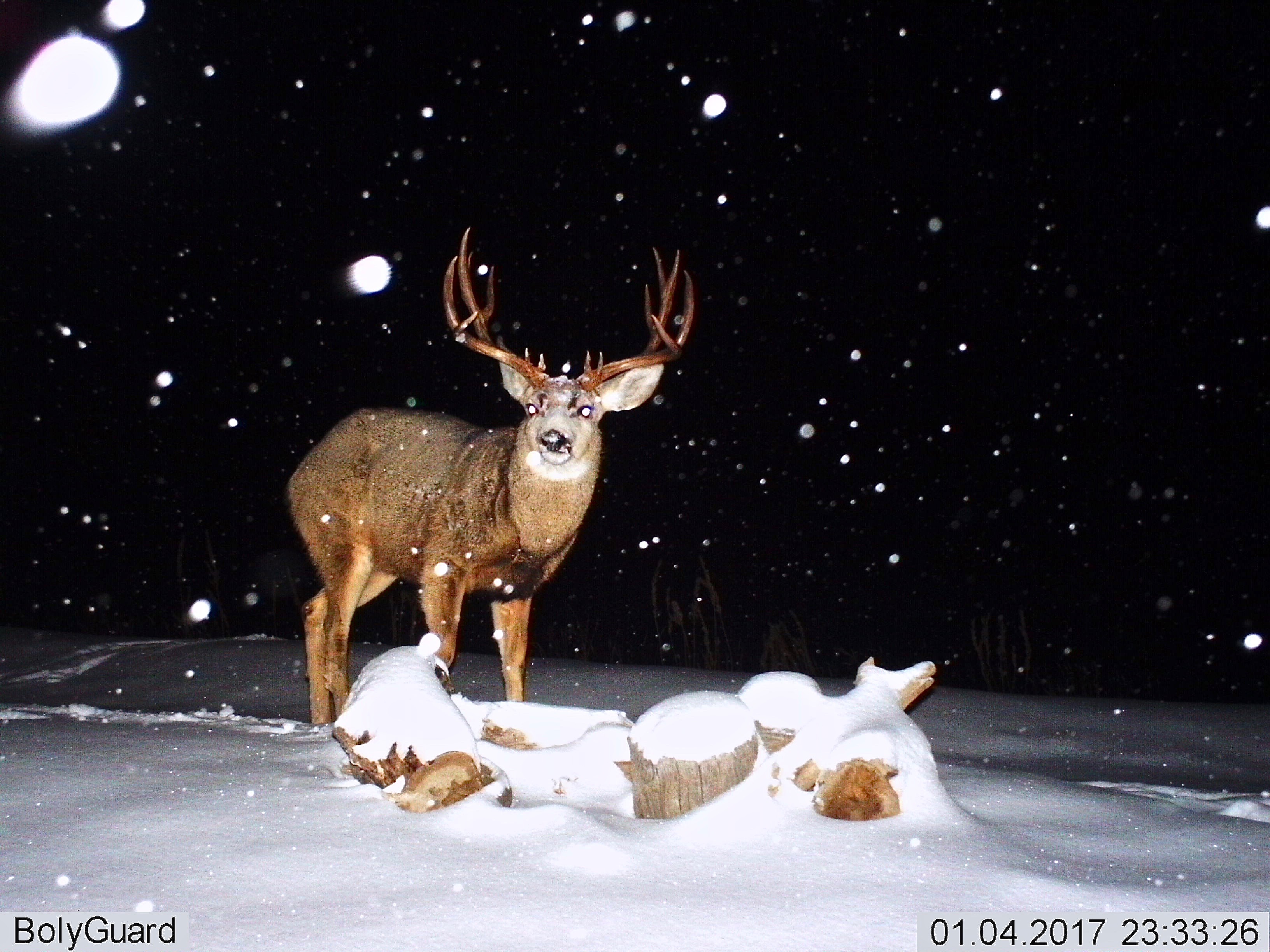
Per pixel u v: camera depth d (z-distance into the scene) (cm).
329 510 688
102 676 832
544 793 421
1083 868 346
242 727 534
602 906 312
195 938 295
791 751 391
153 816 379
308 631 687
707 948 291
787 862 342
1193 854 362
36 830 370
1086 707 703
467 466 643
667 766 387
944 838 359
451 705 404
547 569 654
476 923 302
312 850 349
